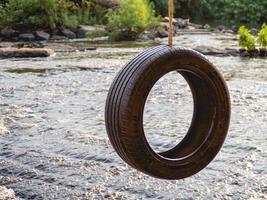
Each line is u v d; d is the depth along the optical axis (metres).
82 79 14.34
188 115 10.05
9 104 11.02
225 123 4.18
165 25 31.77
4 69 16.44
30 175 6.73
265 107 10.57
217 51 20.38
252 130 8.83
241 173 6.73
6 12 29.59
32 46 23.45
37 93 12.31
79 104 11.07
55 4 30.00
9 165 7.10
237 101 11.12
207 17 46.78
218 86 4.09
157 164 4.01
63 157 7.44
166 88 12.73
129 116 3.85
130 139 3.88
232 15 45.53
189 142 4.24
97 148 7.83
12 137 8.51
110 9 31.83
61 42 26.69
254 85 13.13
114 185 6.37
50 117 9.88
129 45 24.77
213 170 6.84
